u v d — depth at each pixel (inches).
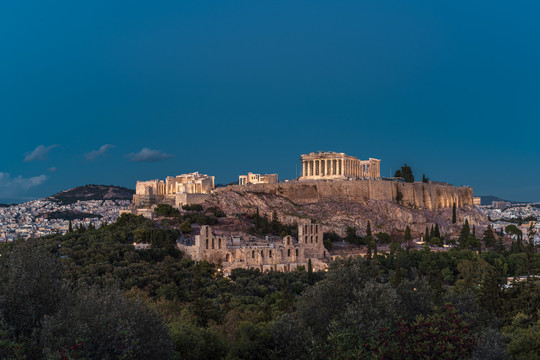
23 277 2097.7
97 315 2032.5
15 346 1801.2
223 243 6264.8
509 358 2440.9
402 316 2719.0
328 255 7111.2
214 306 4018.2
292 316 2903.5
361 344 2359.7
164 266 5305.1
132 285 4778.5
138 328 2042.3
